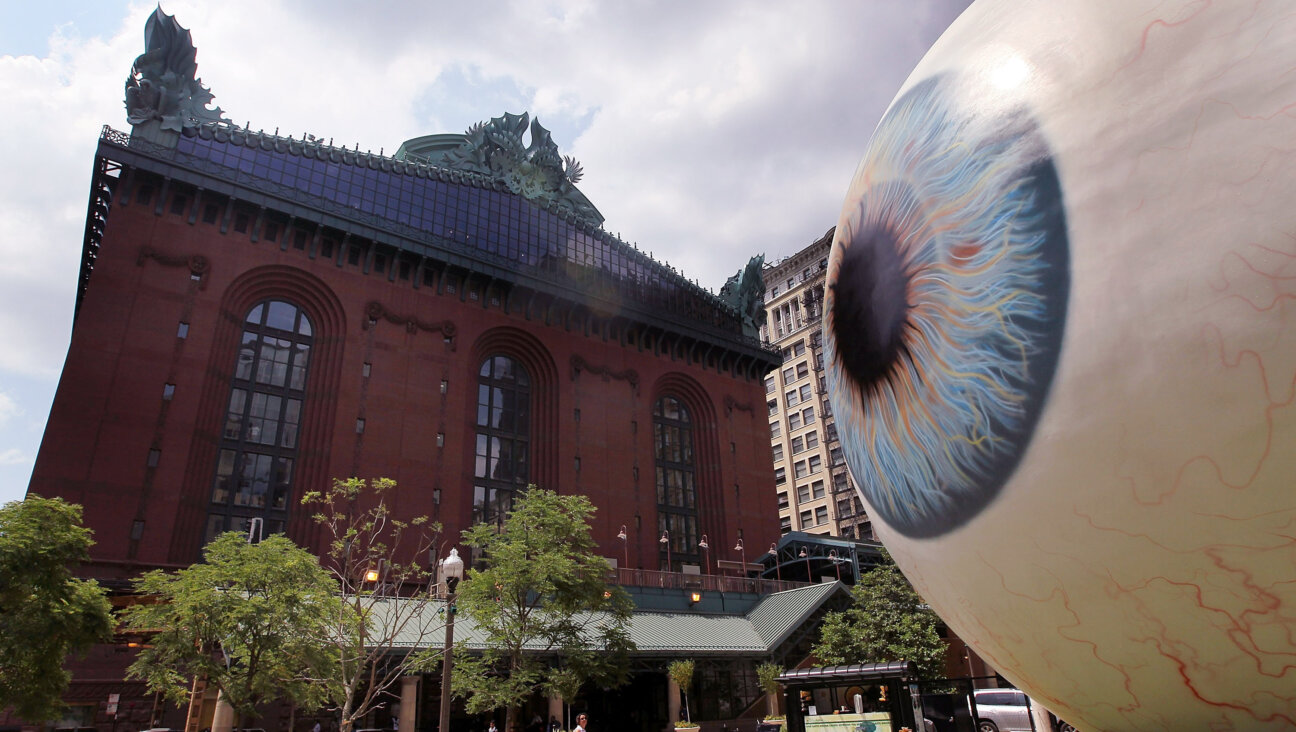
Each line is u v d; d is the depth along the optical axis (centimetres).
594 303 6128
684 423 6725
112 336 4031
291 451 4541
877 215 586
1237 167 391
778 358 7419
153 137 4553
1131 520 418
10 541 1953
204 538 4066
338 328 4888
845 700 2492
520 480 5459
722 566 5884
